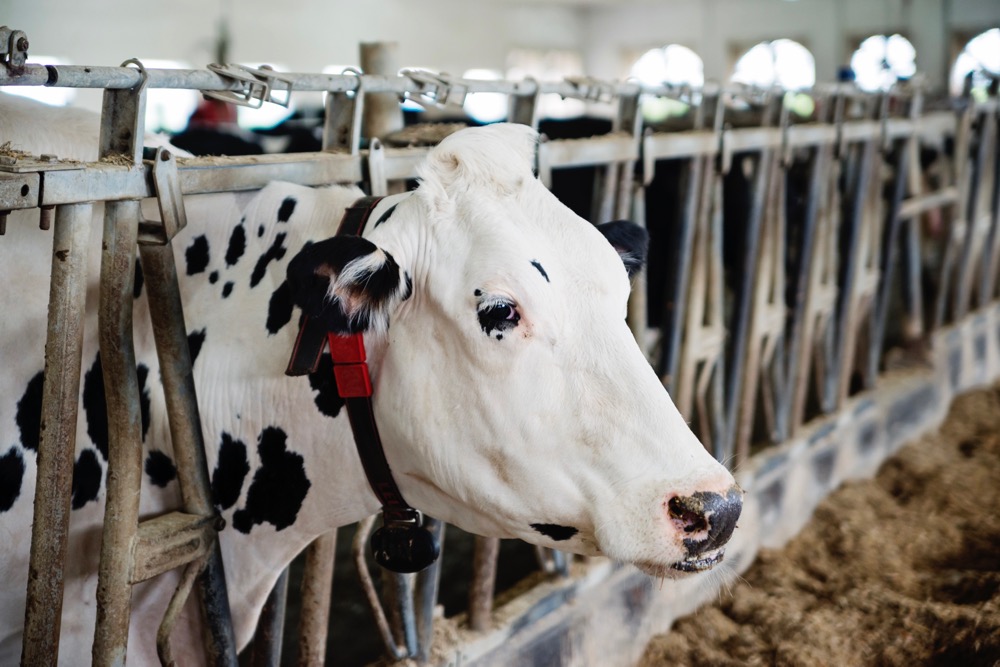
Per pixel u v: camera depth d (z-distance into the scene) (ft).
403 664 8.38
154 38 49.37
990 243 21.34
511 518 5.53
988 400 19.30
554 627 9.62
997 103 20.26
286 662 10.55
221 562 6.11
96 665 5.49
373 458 5.80
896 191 16.72
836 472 14.90
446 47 68.18
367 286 5.09
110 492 5.39
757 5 74.02
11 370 5.68
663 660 10.58
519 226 5.38
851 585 11.76
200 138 24.75
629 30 80.02
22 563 5.89
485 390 5.34
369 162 7.20
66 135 6.18
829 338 15.31
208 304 6.21
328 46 59.00
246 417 6.01
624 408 5.24
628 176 10.18
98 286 5.97
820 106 14.32
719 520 5.14
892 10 68.28
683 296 11.53
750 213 12.67
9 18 43.11
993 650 9.32
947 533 13.23
